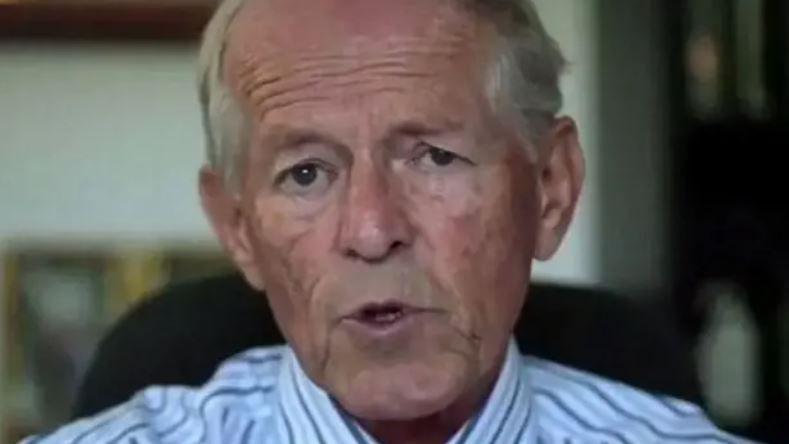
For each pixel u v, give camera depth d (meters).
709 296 2.75
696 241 2.75
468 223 1.30
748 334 2.75
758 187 2.76
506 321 1.34
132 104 2.71
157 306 1.71
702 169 2.75
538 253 1.42
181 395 1.58
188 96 2.71
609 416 1.57
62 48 2.68
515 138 1.33
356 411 1.31
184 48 2.69
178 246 2.72
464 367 1.31
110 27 2.66
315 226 1.30
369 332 1.30
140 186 2.72
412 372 1.30
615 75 2.72
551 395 1.58
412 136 1.29
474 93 1.31
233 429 1.54
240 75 1.33
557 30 2.76
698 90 2.71
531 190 1.36
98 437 1.53
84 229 2.72
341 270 1.29
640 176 2.72
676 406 1.58
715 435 1.56
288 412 1.49
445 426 1.43
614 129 2.73
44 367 2.70
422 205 1.30
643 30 2.69
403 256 1.29
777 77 2.70
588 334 1.72
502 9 1.33
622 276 2.73
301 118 1.29
